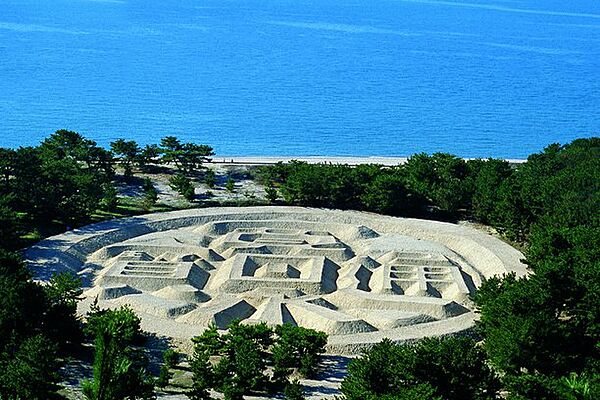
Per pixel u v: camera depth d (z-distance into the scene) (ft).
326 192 650.84
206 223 602.85
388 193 635.25
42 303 362.94
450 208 646.33
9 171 569.23
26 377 288.71
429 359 288.92
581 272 386.73
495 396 299.99
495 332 356.18
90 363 370.12
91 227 570.87
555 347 342.44
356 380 285.43
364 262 522.06
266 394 352.49
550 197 574.97
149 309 446.60
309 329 390.42
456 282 492.13
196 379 339.57
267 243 554.46
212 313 436.35
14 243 506.48
